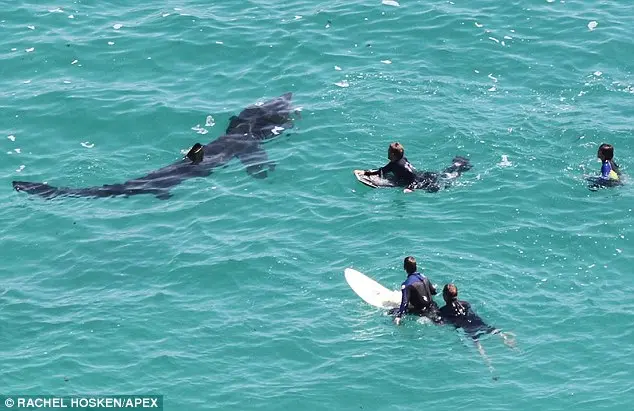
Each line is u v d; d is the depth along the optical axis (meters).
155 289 76.62
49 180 90.50
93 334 72.00
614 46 106.44
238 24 112.31
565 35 108.69
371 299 74.38
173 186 89.25
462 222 82.69
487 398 65.69
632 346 69.62
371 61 105.62
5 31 111.44
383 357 69.19
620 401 64.94
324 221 83.56
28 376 68.25
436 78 102.56
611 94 99.56
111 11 115.62
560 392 65.94
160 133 96.75
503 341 70.19
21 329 72.81
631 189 86.56
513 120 95.75
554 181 87.44
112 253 80.81
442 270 77.00
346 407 65.50
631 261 78.19
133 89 102.69
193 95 101.81
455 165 89.94
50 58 107.12
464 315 71.69
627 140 92.44
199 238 82.12
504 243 80.25
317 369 68.44
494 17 112.00
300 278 76.94
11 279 78.50
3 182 90.12
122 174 91.44
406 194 86.75
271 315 73.38
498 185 87.25
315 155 92.31
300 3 116.50
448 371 68.00
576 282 76.06
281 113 98.06
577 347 69.62
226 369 68.62
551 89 100.50
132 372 68.50
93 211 86.19
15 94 101.69
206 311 74.06
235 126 96.88
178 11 115.12
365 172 88.50
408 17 112.31
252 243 81.00
